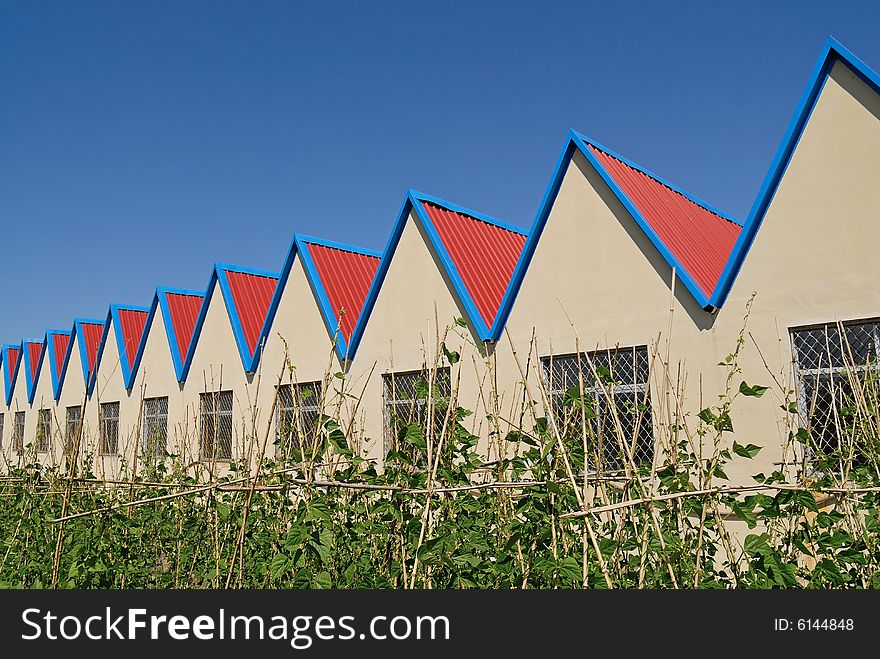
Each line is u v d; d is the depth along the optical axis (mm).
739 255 8805
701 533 4410
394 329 12172
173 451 16297
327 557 4254
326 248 14781
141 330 20453
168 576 6223
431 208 12391
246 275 16719
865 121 8227
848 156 8281
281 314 14430
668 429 5230
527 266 10703
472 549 4375
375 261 15641
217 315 16016
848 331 8047
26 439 23969
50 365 23188
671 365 9086
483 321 10844
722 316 8812
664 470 4449
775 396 8273
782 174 8719
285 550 4418
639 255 9594
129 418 18391
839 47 8461
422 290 11898
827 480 4141
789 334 8367
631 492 4617
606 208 10023
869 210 8039
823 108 8555
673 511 4621
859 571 4504
